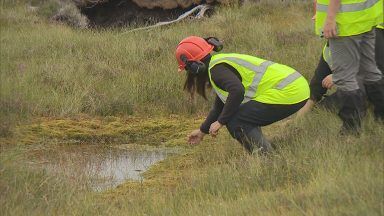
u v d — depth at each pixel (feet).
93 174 59.26
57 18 143.64
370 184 40.16
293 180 47.67
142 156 65.92
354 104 52.65
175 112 79.82
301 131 57.82
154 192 52.06
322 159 48.67
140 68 91.56
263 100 53.11
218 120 52.54
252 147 53.83
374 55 54.75
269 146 54.19
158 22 136.46
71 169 60.18
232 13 124.47
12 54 100.37
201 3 135.95
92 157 65.36
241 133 53.88
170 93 83.66
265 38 103.55
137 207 47.65
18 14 141.49
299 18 123.34
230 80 51.60
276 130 64.13
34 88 82.17
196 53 52.70
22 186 50.98
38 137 70.49
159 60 95.30
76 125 74.33
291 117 67.15
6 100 75.72
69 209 48.14
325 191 41.01
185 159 62.59
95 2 143.74
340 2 50.67
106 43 104.32
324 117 60.39
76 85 83.20
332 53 52.37
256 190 47.75
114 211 47.75
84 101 80.33
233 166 53.26
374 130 53.21
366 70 54.44
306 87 53.93
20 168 54.24
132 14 142.72
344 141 51.01
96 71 88.89
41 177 53.93
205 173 54.13
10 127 70.23
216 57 53.11
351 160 46.37
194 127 73.92
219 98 54.19
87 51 100.22
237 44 103.24
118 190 54.54
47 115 77.30
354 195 39.01
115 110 79.41
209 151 62.23
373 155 47.57
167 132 73.15
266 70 53.42
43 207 48.44
